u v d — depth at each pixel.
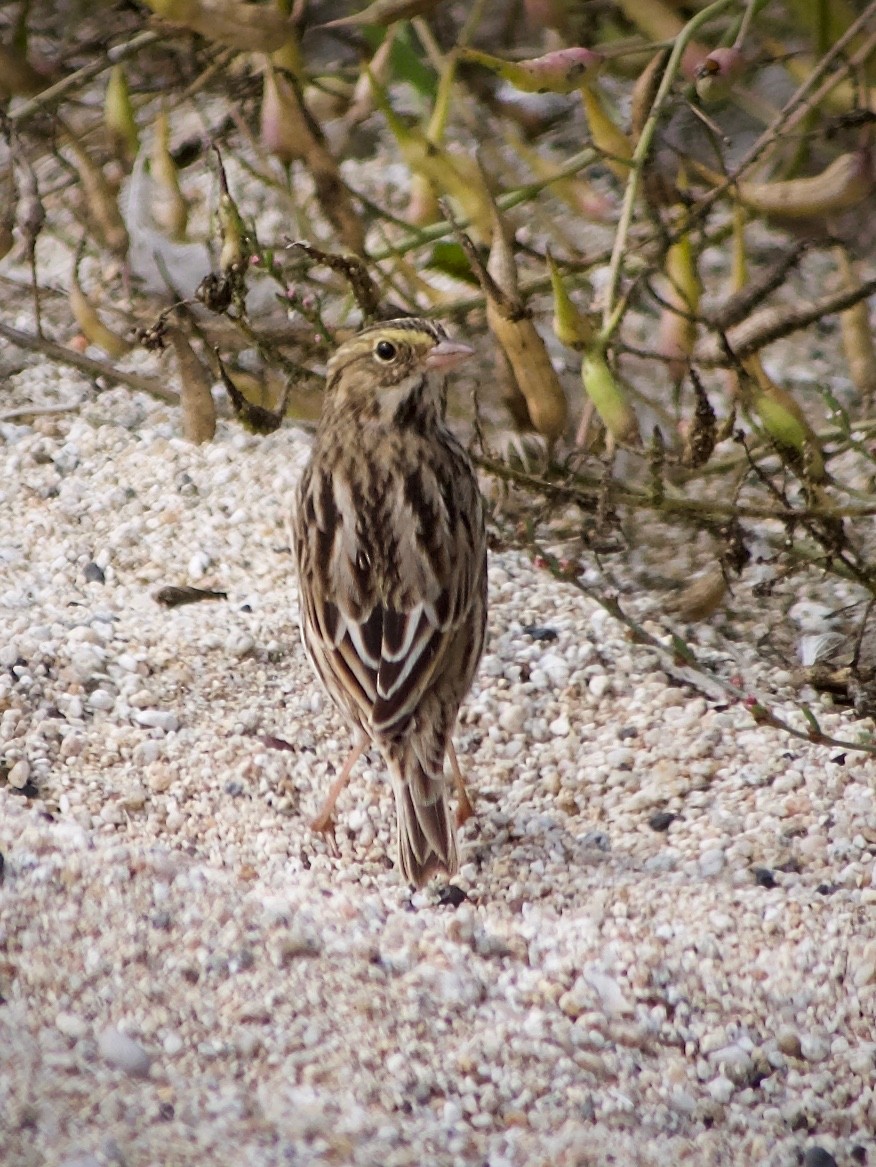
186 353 11.76
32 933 9.26
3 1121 8.01
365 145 16.42
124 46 13.26
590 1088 8.88
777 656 12.48
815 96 10.92
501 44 15.64
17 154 11.94
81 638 11.78
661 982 9.64
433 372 11.09
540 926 10.03
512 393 11.61
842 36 11.94
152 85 14.76
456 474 11.19
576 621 12.56
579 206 13.16
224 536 13.10
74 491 13.51
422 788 10.20
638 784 11.23
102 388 14.48
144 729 11.16
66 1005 8.85
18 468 13.71
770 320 10.84
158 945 9.29
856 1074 9.20
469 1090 8.73
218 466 13.75
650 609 12.78
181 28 11.85
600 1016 9.38
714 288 15.24
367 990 9.26
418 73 13.52
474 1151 8.34
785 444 10.76
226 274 11.13
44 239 15.60
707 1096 9.03
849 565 11.25
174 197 13.24
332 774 11.09
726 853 10.65
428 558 10.77
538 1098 8.75
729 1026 9.43
